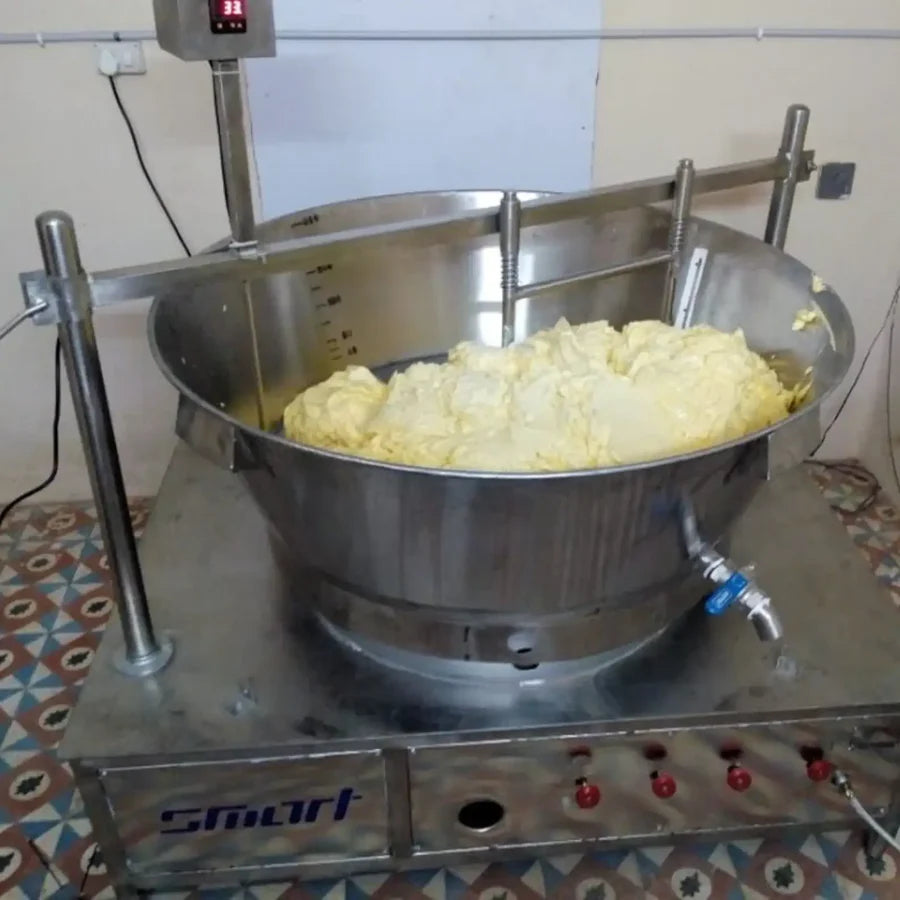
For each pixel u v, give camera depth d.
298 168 1.42
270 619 1.02
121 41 1.32
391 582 0.85
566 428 0.90
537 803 0.96
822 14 1.38
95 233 1.46
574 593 0.84
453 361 1.06
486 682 0.94
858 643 0.98
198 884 0.99
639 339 1.05
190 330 0.98
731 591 0.87
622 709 0.91
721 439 0.93
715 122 1.45
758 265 1.08
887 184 1.52
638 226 1.20
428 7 1.32
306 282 1.14
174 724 0.90
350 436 0.96
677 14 1.36
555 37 1.35
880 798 1.00
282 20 1.31
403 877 1.05
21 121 1.37
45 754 1.19
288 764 0.90
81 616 1.41
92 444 0.83
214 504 1.18
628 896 1.02
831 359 0.92
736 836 1.03
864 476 1.73
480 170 1.44
